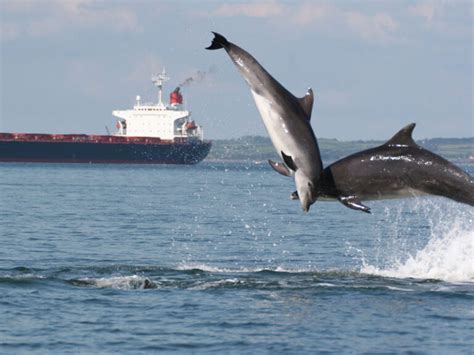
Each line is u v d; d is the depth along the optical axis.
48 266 86.38
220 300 65.12
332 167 61.03
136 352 52.00
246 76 58.31
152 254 101.12
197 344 53.59
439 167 60.88
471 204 60.59
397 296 66.88
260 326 57.56
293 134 58.09
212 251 105.00
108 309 61.97
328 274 77.75
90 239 118.25
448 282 73.25
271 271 79.62
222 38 58.31
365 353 51.88
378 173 60.75
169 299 65.31
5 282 70.44
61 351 52.06
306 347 52.97
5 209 180.75
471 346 53.59
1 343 53.41
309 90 59.97
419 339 54.91
